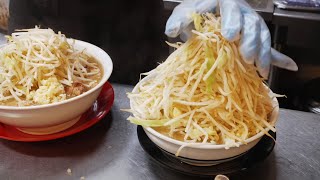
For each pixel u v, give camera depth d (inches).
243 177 15.8
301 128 19.2
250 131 15.0
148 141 16.8
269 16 34.7
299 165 16.6
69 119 17.3
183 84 15.6
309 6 35.0
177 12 15.0
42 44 18.4
